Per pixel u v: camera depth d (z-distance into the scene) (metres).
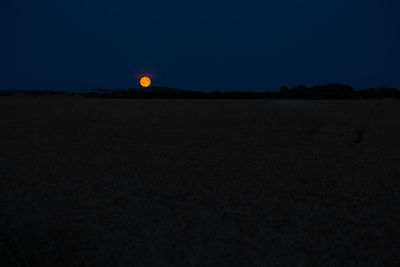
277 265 3.15
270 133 11.70
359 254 3.34
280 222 4.08
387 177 5.97
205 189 5.36
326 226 3.96
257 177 6.04
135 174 6.25
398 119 15.15
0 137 10.77
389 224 4.01
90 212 4.39
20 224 4.02
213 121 15.31
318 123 14.27
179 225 4.01
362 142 9.71
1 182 5.68
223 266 3.13
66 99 36.75
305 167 6.75
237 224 4.03
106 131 12.30
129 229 3.90
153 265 3.17
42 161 7.29
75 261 3.26
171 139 10.48
